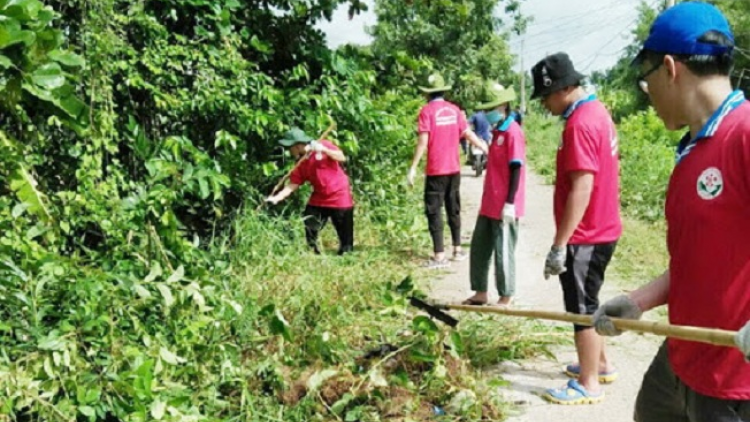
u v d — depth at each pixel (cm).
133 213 479
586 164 374
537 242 879
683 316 221
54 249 429
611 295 639
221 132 650
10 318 358
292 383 413
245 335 443
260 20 791
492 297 636
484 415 400
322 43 839
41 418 319
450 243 856
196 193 580
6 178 391
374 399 399
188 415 341
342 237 718
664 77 217
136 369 333
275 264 575
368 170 920
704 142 208
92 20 518
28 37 346
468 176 1634
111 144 527
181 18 693
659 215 1034
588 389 419
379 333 484
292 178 705
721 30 210
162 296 396
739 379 210
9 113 434
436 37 3125
